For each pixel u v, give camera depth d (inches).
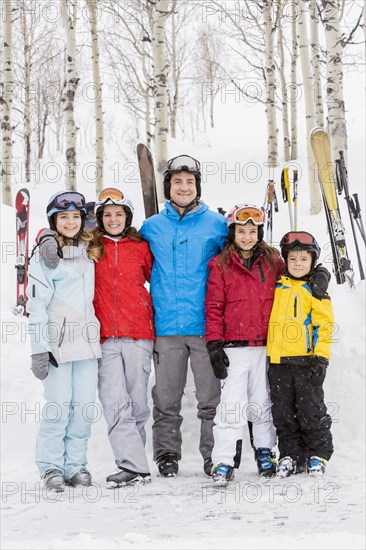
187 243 164.9
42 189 755.4
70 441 154.3
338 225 230.5
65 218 156.6
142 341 159.8
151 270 167.6
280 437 158.1
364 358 176.7
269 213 253.4
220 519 118.6
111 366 157.2
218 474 146.6
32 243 311.9
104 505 131.7
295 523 114.7
